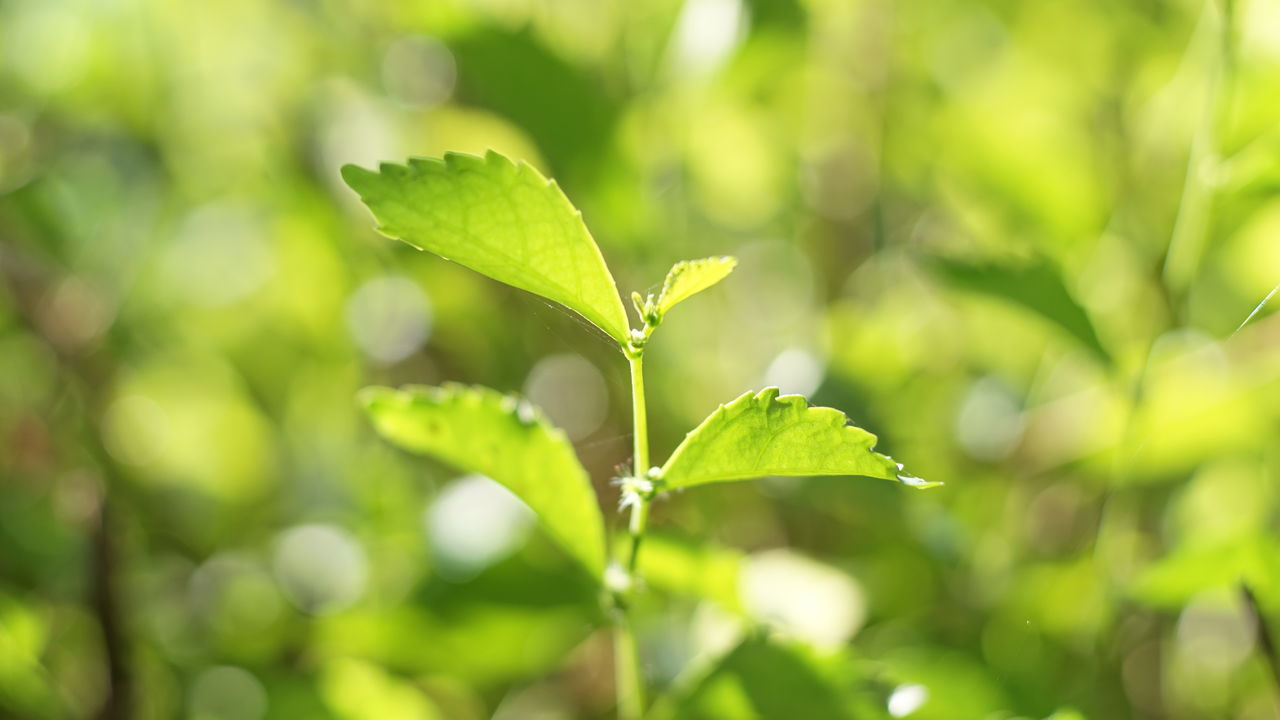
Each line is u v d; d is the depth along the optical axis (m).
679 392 0.77
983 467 0.75
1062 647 0.61
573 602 0.60
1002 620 0.63
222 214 0.88
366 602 0.63
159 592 0.72
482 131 0.83
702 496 0.72
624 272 0.71
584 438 0.76
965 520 0.71
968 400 0.78
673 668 0.60
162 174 0.87
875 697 0.50
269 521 0.79
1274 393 0.66
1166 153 0.75
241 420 0.85
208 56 0.92
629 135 0.71
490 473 0.50
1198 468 0.73
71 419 0.74
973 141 0.79
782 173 0.92
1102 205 0.76
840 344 0.76
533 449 0.50
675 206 0.83
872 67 0.90
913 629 0.62
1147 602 0.57
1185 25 0.80
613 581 0.50
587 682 0.70
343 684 0.59
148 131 0.88
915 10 0.91
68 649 0.66
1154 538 0.73
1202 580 0.56
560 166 0.68
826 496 0.68
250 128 0.91
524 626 0.60
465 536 0.61
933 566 0.67
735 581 0.55
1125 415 0.59
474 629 0.60
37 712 0.59
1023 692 0.53
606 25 0.80
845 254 0.90
